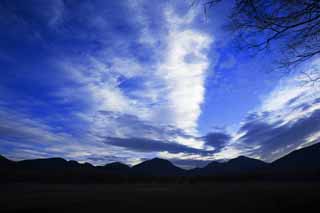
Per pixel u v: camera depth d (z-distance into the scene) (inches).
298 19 159.3
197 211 273.0
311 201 289.7
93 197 458.6
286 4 154.3
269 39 176.2
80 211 280.2
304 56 178.5
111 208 301.7
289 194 408.5
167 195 494.3
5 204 344.2
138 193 562.9
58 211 280.2
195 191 617.6
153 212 271.6
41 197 459.5
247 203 325.1
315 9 149.9
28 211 285.0
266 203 313.4
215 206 307.7
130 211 276.7
